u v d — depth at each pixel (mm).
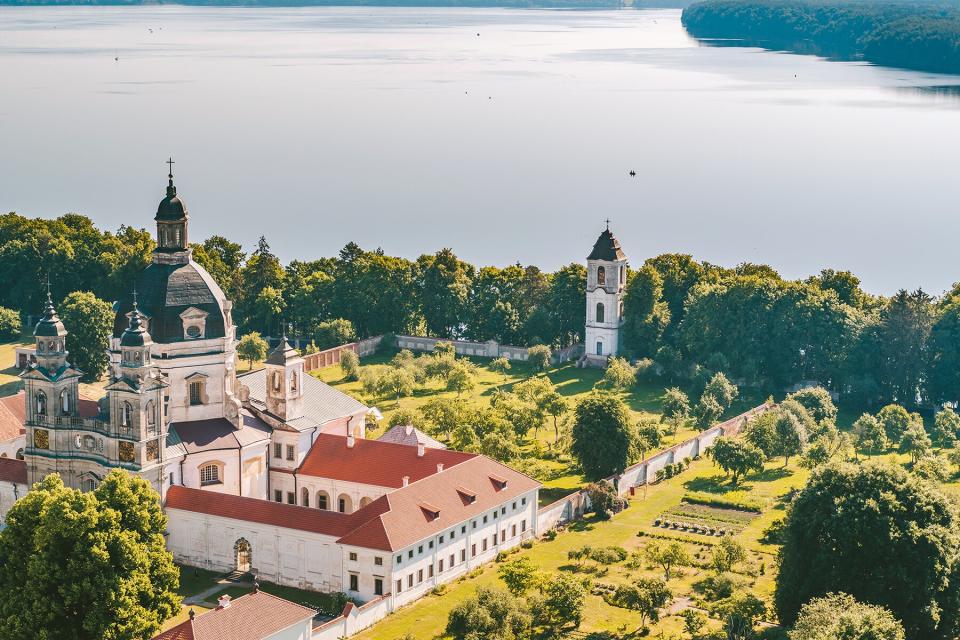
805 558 190750
